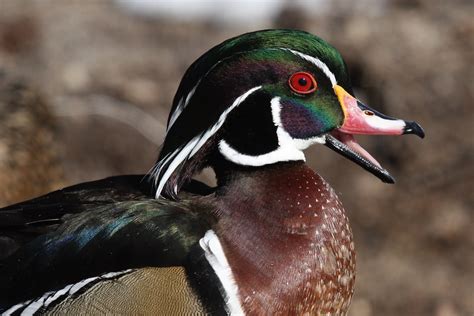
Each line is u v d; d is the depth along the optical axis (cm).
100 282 706
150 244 715
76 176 1376
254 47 738
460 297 1293
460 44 1653
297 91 744
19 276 713
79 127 1457
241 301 711
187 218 729
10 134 1104
